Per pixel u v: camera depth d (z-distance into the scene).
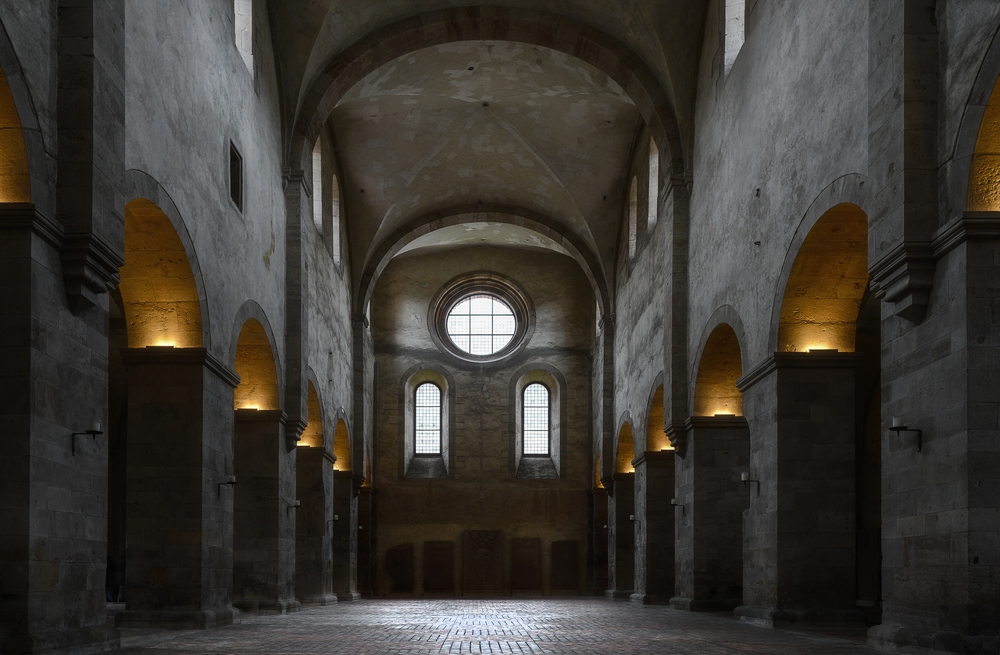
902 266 10.31
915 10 10.46
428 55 26.19
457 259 41.75
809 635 13.77
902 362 10.73
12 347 9.52
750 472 16.73
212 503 15.45
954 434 9.58
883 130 10.88
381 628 16.09
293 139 22.23
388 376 40.75
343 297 31.47
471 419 40.62
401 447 40.16
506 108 29.62
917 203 10.24
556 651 11.75
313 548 25.72
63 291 10.27
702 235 21.05
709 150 20.66
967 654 9.01
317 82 22.77
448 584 39.16
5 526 9.31
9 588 9.26
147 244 14.10
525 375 41.22
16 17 9.55
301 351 21.73
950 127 10.06
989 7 9.38
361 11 22.67
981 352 9.41
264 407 20.44
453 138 31.03
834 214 13.23
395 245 34.50
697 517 20.67
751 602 16.73
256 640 13.11
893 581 10.88
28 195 9.77
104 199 10.78
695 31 21.81
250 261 18.53
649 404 25.84
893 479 10.90
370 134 30.48
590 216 33.19
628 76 23.42
